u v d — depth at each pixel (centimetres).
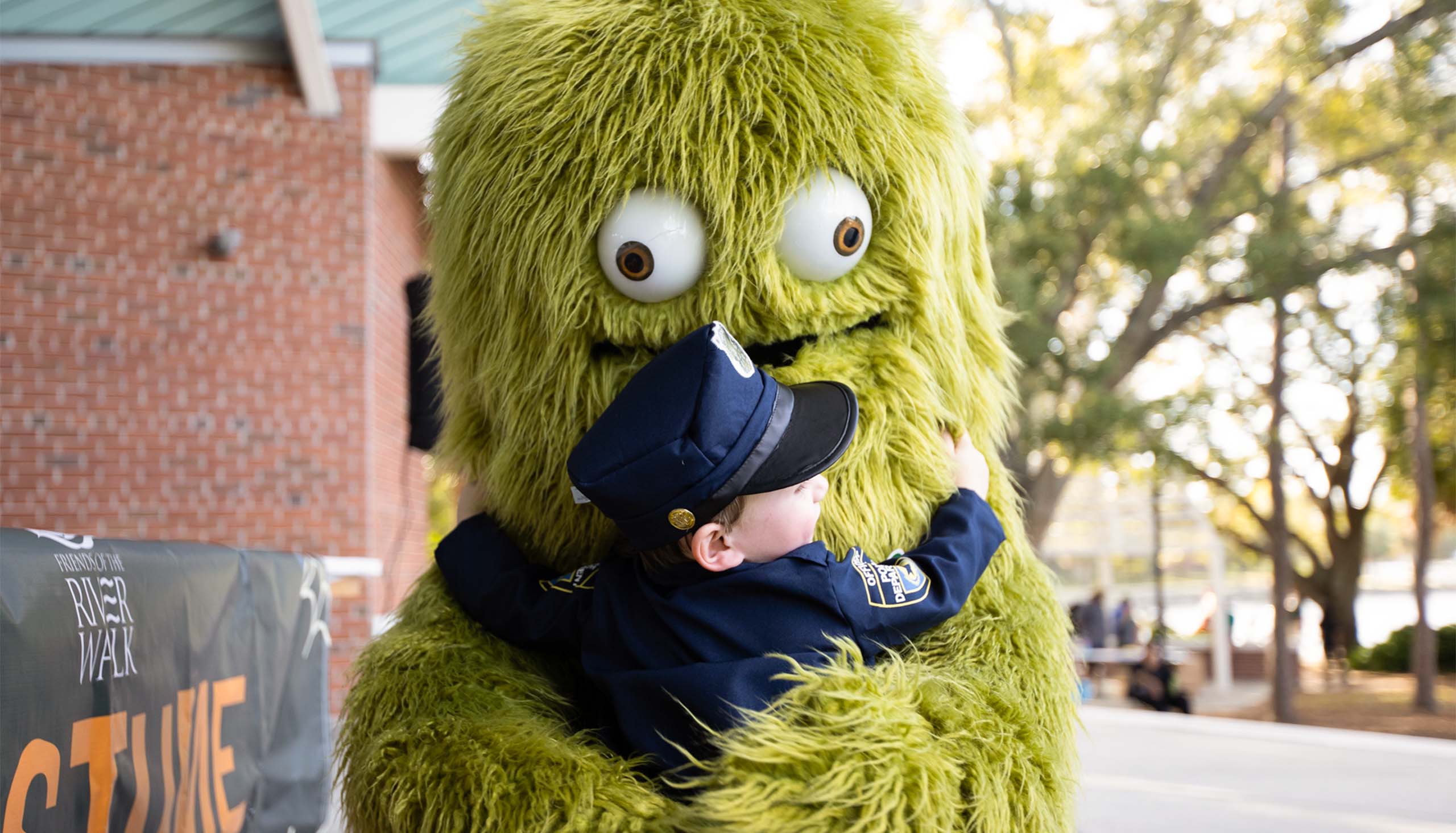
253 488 627
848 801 118
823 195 152
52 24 620
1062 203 1370
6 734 112
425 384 209
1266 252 1472
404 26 641
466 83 169
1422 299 1524
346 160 647
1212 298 1580
